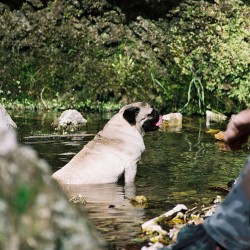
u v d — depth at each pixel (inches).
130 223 208.4
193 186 270.7
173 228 195.6
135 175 294.2
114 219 214.1
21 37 509.0
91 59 503.2
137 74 497.7
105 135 307.0
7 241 64.5
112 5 507.8
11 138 69.7
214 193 257.0
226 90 489.1
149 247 176.1
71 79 500.1
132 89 494.9
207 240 108.0
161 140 378.0
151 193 260.8
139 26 506.9
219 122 452.8
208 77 490.0
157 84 492.1
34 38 509.4
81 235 67.6
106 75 498.3
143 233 194.5
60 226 66.7
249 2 503.5
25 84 502.0
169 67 497.7
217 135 381.7
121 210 228.8
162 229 195.8
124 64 501.0
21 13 510.6
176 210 213.5
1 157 67.0
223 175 290.4
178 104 488.1
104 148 299.3
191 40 498.9
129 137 305.6
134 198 241.9
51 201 66.8
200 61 493.7
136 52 503.5
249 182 105.6
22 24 510.3
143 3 504.4
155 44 502.3
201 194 255.4
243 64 488.1
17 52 508.4
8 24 509.7
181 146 359.9
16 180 66.2
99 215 220.4
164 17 505.7
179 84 491.8
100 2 506.6
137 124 314.0
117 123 311.1
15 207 65.5
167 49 498.6
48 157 324.2
